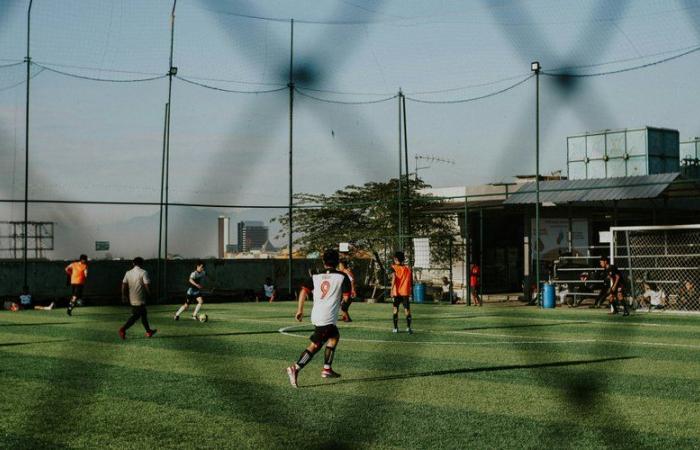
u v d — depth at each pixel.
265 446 7.54
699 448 7.32
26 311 31.16
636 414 9.00
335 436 7.93
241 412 9.23
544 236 36.59
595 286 33.94
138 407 9.55
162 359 14.41
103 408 9.49
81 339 18.50
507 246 44.97
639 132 38.62
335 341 11.90
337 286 11.56
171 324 23.33
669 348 16.17
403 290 20.14
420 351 15.77
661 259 32.84
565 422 8.55
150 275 37.97
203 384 11.35
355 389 10.91
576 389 10.84
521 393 10.51
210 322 24.19
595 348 16.19
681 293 28.47
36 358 14.59
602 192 32.72
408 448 7.41
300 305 13.62
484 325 22.66
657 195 31.00
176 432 8.16
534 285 35.78
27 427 8.43
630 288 31.36
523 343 17.34
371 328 21.70
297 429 8.27
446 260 40.16
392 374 12.39
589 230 37.22
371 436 7.92
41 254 35.00
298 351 15.75
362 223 43.41
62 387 11.09
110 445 7.61
